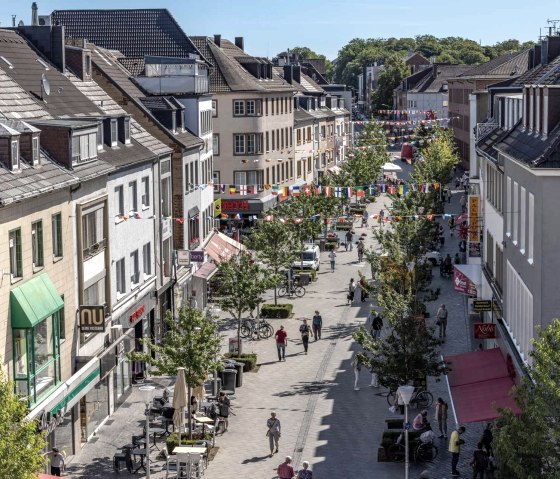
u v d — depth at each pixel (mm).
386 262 59594
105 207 42625
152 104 61031
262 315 63594
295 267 77875
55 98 45969
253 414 43375
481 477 34062
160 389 47062
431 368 39750
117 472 36281
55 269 36188
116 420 43000
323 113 138625
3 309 31203
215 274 68938
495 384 36781
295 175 116812
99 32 82062
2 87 41312
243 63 105125
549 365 23922
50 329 35375
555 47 58438
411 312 40875
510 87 54969
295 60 189000
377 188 74750
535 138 34625
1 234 31047
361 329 41375
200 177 66938
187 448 34875
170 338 40344
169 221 56375
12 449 22625
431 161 117000
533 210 33188
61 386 35812
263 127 100188
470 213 56312
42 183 34156
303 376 49719
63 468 35750
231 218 98938
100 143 45031
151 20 82250
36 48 51031
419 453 36844
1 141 32875
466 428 40688
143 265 50875
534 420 24062
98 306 38781
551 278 31375
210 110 73000
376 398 45562
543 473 23891
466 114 149125
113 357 42250
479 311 46812
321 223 83188
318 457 37594
